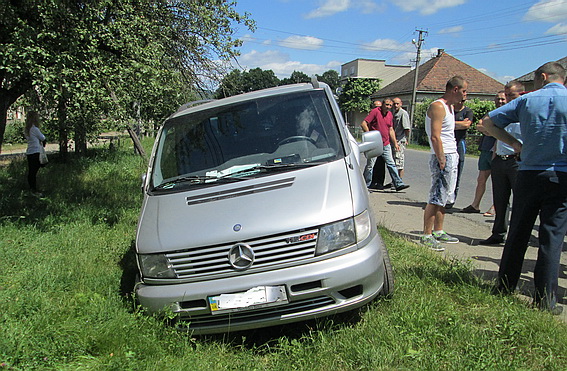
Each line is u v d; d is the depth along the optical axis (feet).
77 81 19.62
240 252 10.74
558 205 12.04
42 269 15.52
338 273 10.60
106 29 21.30
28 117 31.24
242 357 10.77
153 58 23.27
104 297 13.57
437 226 19.43
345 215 11.12
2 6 19.93
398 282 13.80
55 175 39.68
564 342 10.23
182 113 16.40
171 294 10.95
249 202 11.73
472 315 11.84
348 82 184.55
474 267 16.03
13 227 20.72
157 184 13.97
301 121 14.52
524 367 9.50
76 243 19.04
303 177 12.39
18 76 19.93
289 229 10.78
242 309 10.61
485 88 140.15
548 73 12.61
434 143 17.67
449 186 18.48
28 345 10.34
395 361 9.81
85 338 10.77
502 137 13.20
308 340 11.03
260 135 14.37
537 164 12.22
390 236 19.75
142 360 10.14
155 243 11.43
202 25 32.89
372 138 15.56
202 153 14.34
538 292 12.29
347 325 11.66
